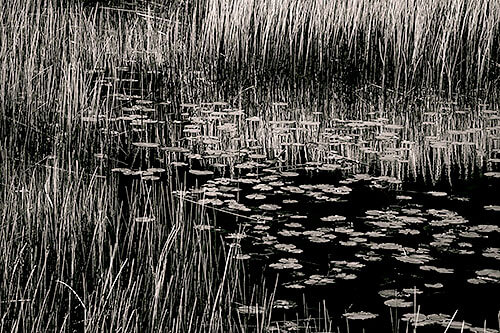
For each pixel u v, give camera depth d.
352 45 11.64
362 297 4.83
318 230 5.78
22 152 7.20
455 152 8.20
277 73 11.66
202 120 9.34
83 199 5.65
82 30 12.26
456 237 5.75
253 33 11.85
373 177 7.19
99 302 4.26
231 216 6.13
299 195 6.72
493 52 11.34
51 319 4.10
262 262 5.27
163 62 12.12
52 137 7.71
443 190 6.91
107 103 8.82
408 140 8.64
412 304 4.70
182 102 10.30
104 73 11.23
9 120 7.96
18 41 9.70
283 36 11.72
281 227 5.93
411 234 5.81
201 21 12.89
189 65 12.05
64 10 12.89
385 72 11.38
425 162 7.83
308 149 8.22
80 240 5.10
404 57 11.15
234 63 11.88
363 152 8.07
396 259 5.42
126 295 4.38
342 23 11.64
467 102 10.41
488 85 11.08
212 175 7.28
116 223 5.64
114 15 13.89
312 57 11.65
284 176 7.21
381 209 6.34
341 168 7.53
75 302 4.38
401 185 7.04
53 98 8.75
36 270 4.67
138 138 8.30
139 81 11.15
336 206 6.43
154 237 5.33
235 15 11.82
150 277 4.52
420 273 5.21
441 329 4.45
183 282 4.56
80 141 7.70
